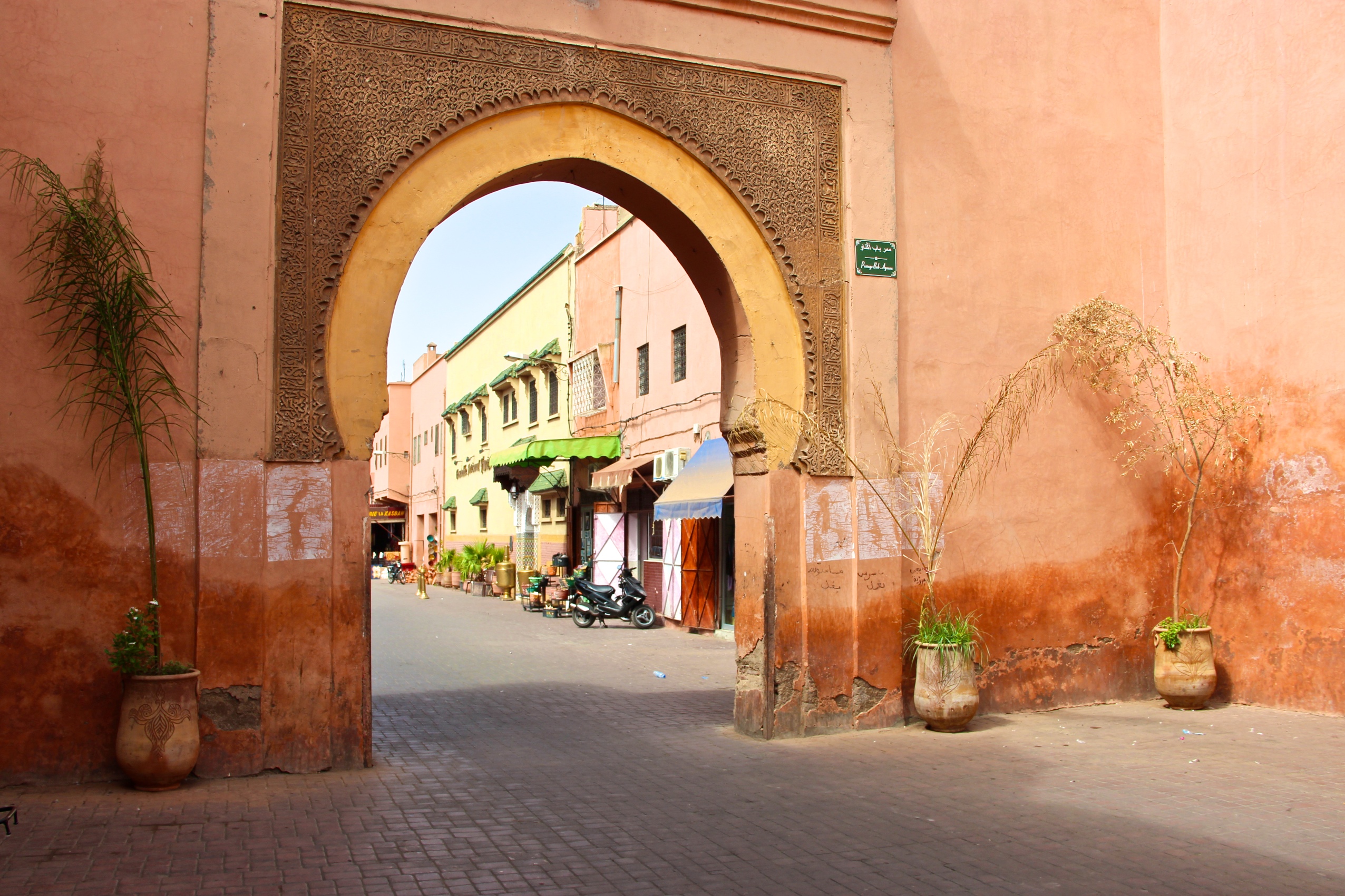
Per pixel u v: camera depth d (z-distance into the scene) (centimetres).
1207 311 903
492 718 851
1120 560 886
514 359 2481
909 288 813
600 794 590
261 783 603
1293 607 832
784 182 778
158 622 588
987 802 570
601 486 1948
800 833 513
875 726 774
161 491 609
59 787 584
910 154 823
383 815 541
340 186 660
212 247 625
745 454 784
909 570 802
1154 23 944
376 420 662
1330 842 491
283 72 652
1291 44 842
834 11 795
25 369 592
